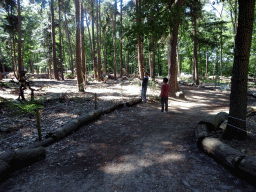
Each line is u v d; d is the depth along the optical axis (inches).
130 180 109.8
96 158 140.4
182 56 1382.9
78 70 466.0
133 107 328.5
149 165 127.0
